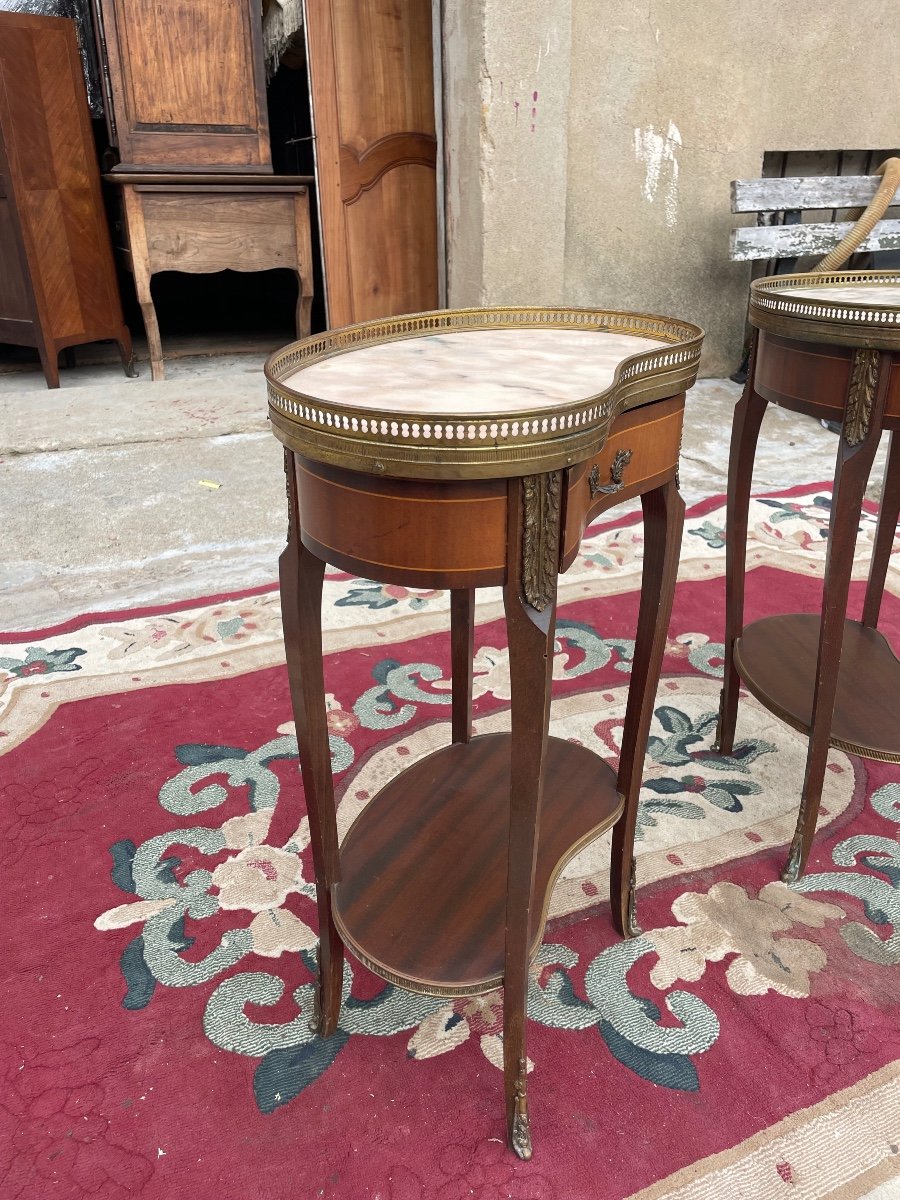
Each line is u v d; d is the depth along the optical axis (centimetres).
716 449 408
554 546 97
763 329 160
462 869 142
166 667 237
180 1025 140
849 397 143
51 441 401
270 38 536
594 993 145
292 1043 137
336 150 468
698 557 301
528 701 103
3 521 332
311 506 105
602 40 423
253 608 268
